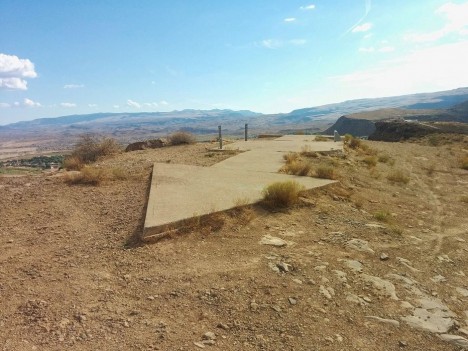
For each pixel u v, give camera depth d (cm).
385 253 644
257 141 2050
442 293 535
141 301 461
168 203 772
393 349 399
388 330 432
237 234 666
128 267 547
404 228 800
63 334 389
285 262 571
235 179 1016
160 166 1215
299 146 1708
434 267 617
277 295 481
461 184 1326
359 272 563
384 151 2017
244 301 466
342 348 392
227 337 398
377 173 1327
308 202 846
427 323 452
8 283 500
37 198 893
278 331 412
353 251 637
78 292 479
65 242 641
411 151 2098
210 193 857
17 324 407
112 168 1230
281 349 382
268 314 441
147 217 681
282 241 649
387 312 469
